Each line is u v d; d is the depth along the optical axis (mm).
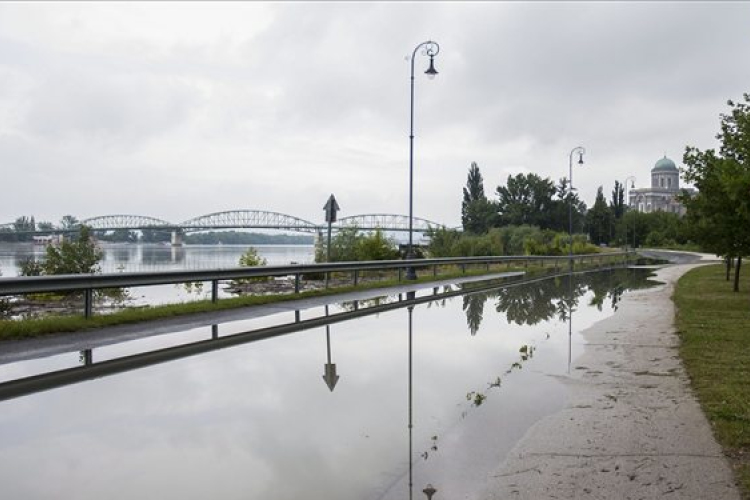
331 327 13289
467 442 5863
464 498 4602
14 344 10719
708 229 19484
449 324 13891
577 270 41812
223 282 27438
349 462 5320
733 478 4910
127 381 8172
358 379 8406
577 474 5062
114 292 21750
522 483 4887
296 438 5953
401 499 4570
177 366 9133
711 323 13305
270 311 16094
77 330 12234
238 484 4828
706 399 7184
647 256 75875
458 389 7898
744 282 26453
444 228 48875
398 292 22297
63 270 20797
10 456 5418
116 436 5980
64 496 4574
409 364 9438
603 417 6664
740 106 18375
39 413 6711
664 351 10531
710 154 19453
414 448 5691
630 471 5109
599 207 126438
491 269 39750
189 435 6020
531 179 117938
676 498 4566
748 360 9297
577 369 9125
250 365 9266
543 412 6875
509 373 8844
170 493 4645
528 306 17859
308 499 4562
